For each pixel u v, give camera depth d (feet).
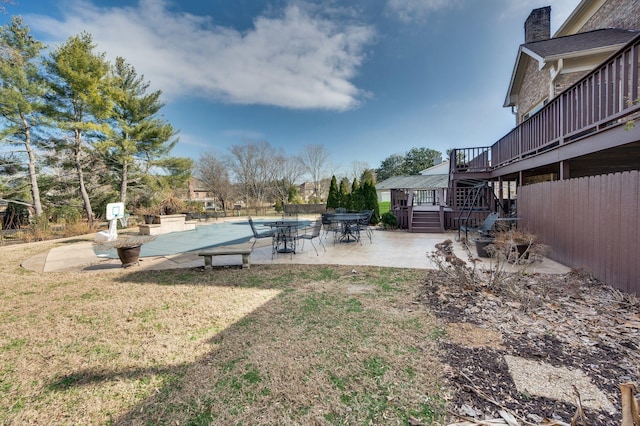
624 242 11.77
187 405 6.05
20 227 44.09
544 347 7.77
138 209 56.08
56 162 46.93
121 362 7.77
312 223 42.24
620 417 5.21
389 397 6.05
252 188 103.76
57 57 41.34
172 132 53.67
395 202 40.11
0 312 11.77
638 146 14.49
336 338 8.65
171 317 10.74
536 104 29.91
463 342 8.16
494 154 31.81
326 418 5.56
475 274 13.87
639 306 10.23
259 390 6.41
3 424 5.72
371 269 17.02
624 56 11.69
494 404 5.66
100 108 43.83
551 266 16.39
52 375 7.32
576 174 24.80
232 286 14.35
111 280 16.29
